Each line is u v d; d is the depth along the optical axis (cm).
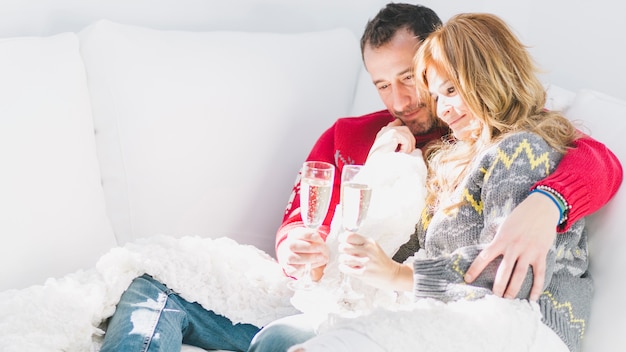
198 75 208
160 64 205
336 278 176
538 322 140
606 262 168
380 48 199
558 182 152
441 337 132
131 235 200
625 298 162
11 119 180
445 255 152
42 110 185
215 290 177
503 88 164
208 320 176
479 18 170
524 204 150
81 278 169
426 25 199
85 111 196
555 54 245
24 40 190
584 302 162
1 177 176
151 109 202
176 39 212
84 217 188
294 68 222
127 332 158
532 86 168
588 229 175
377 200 177
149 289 171
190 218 205
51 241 181
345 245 161
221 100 209
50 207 182
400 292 168
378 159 185
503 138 162
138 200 201
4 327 151
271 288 183
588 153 162
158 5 233
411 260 172
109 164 200
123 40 204
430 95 189
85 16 223
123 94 201
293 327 158
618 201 171
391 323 132
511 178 155
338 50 233
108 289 167
